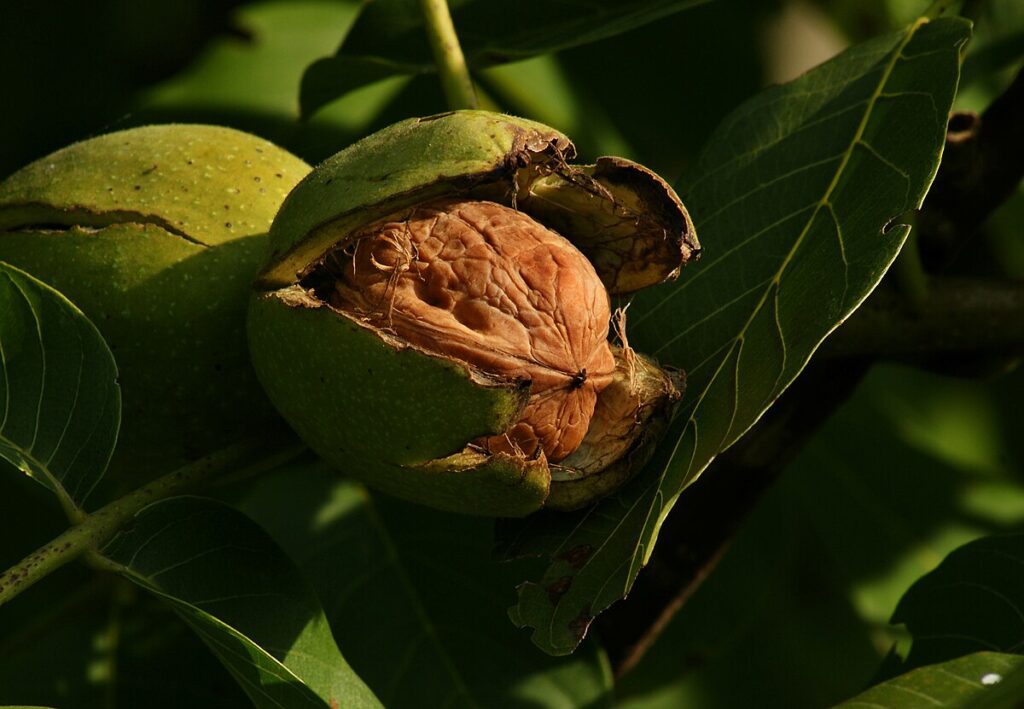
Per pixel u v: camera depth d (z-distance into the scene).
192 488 0.54
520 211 0.53
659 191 0.53
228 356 0.54
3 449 0.52
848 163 0.53
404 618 0.57
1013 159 0.56
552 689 0.56
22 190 0.54
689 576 0.57
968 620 0.54
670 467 0.52
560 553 0.52
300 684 0.51
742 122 0.55
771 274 0.53
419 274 0.52
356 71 0.59
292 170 0.55
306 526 0.58
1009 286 0.56
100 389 0.52
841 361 0.57
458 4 0.59
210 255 0.54
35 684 0.57
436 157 0.51
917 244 0.57
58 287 0.54
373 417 0.51
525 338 0.52
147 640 0.58
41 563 0.52
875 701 0.50
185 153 0.54
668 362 0.53
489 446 0.52
